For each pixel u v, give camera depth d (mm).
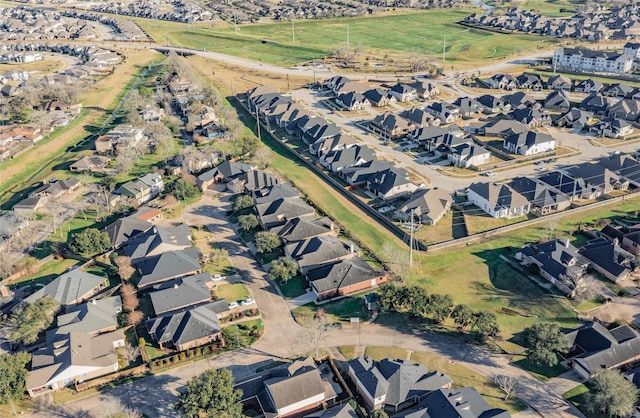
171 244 129875
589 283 111812
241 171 172000
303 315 109250
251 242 137000
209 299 113062
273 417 84250
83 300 115125
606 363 91062
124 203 154625
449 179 168250
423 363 95750
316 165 181625
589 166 161250
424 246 130625
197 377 86125
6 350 102875
